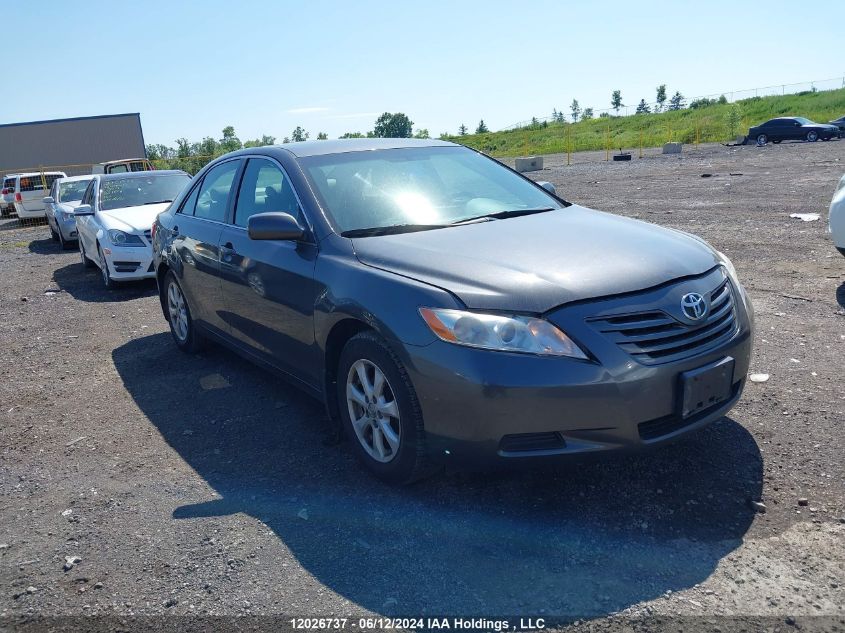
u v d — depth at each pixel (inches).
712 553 113.6
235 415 183.5
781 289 264.7
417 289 128.2
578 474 140.1
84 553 125.7
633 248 137.6
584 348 116.3
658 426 123.6
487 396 117.0
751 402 167.0
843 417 155.9
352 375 144.2
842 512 121.9
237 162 202.8
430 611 104.5
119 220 373.4
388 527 127.0
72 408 197.3
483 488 137.8
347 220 157.5
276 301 166.2
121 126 1534.2
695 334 125.5
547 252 135.0
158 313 309.4
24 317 320.2
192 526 131.6
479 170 189.2
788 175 700.7
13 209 1055.6
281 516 133.0
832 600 101.3
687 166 957.2
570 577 110.1
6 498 148.1
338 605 107.1
